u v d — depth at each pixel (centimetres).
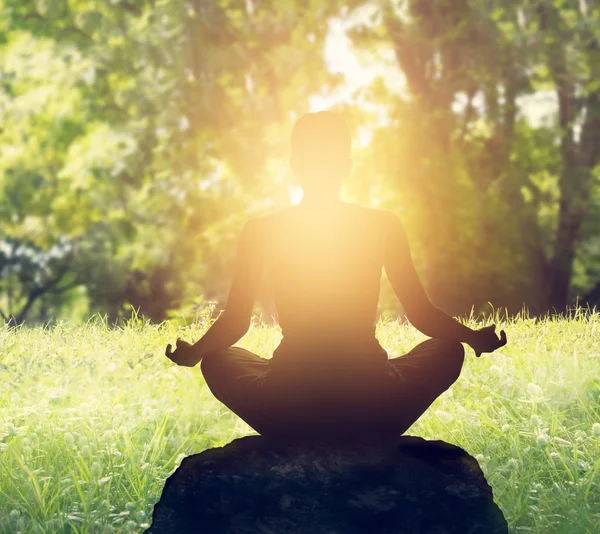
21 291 3822
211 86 1923
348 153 354
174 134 1964
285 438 336
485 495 316
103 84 2173
